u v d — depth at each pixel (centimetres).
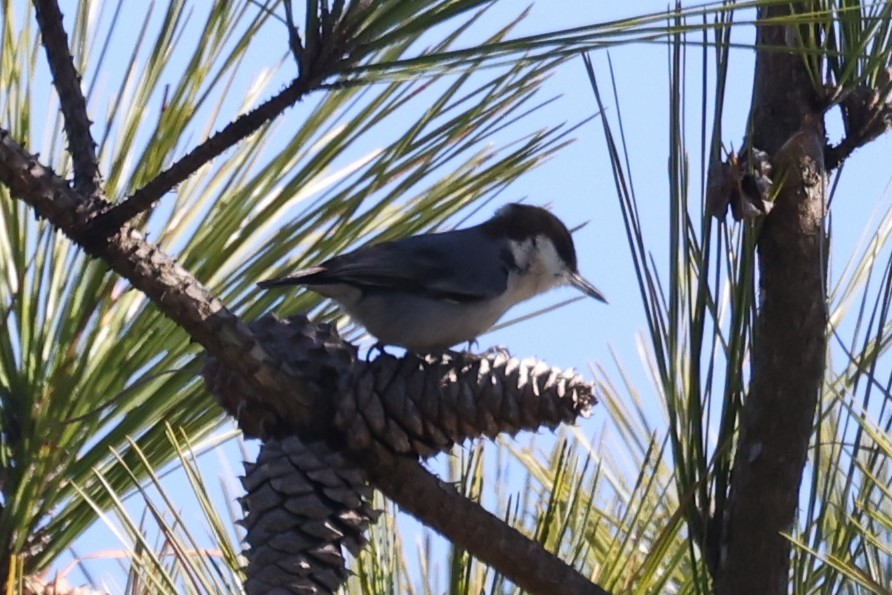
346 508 467
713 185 462
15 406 492
